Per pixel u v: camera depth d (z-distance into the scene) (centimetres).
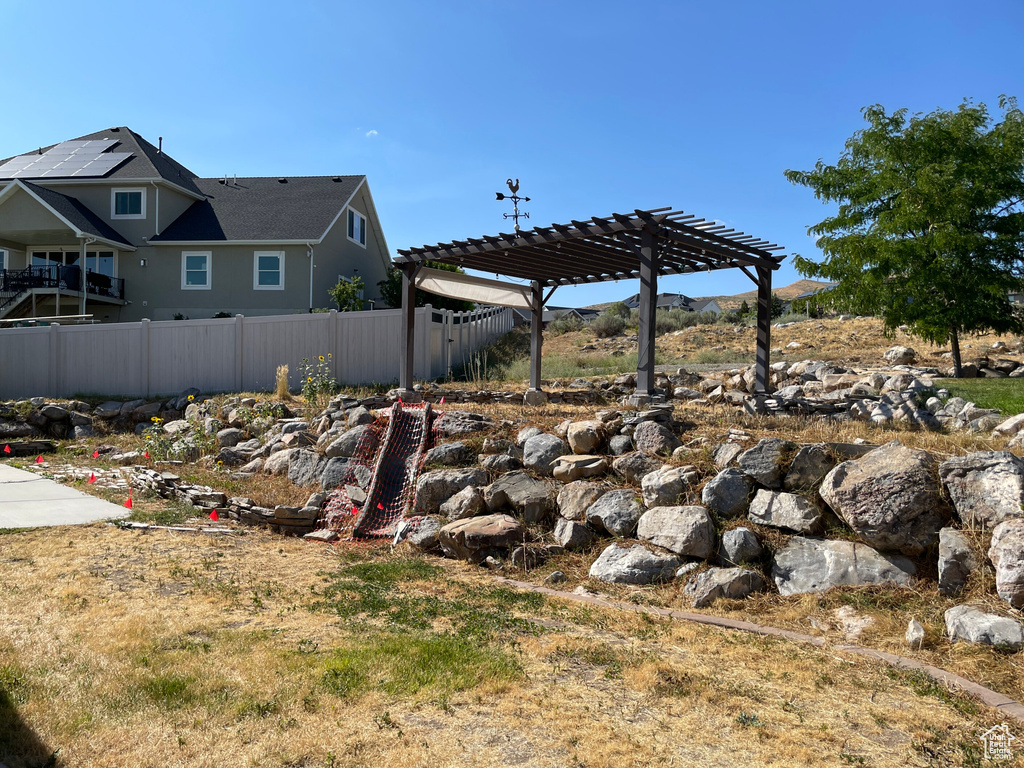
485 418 1110
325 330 1741
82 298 2641
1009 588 557
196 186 3206
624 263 1380
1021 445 775
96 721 398
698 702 449
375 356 1745
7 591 626
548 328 3116
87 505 1005
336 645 527
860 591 630
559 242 1177
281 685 452
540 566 779
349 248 3148
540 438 969
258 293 2816
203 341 1753
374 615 607
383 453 1075
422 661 494
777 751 389
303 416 1403
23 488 1097
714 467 805
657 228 1075
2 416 1567
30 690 432
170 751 372
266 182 3250
